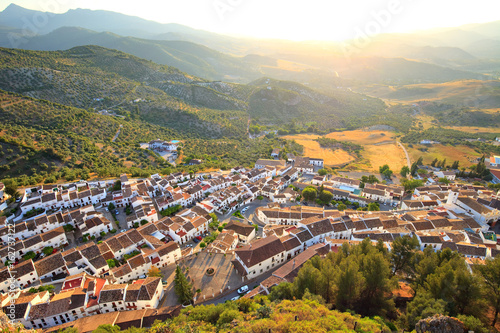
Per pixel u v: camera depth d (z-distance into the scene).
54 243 104.94
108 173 168.38
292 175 193.25
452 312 56.28
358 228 111.44
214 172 191.88
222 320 62.12
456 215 121.44
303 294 66.81
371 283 64.12
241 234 116.56
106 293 79.00
